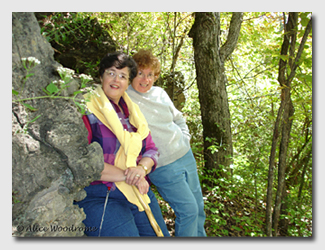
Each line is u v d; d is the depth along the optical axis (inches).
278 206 106.8
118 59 62.3
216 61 151.1
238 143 185.6
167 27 174.7
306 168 148.9
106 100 61.3
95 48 111.3
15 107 46.2
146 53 79.7
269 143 145.6
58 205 50.4
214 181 144.5
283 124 98.7
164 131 83.7
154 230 67.4
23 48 46.9
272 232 119.0
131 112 69.0
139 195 63.9
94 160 52.1
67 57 105.8
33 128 47.6
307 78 87.7
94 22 115.9
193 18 193.0
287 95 93.3
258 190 148.6
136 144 62.2
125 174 61.1
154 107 84.0
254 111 170.4
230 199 143.6
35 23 50.1
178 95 182.4
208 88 153.0
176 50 195.3
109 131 61.3
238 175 144.6
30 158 46.2
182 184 84.4
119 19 139.6
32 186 46.5
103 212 59.7
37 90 48.7
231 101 206.4
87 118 59.0
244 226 122.7
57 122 49.0
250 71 207.0
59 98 50.3
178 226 83.4
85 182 51.8
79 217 55.6
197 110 199.2
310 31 86.3
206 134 159.0
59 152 49.8
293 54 87.8
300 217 132.3
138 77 80.6
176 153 85.4
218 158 154.8
